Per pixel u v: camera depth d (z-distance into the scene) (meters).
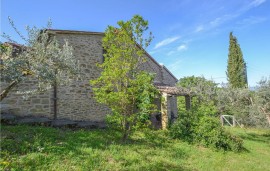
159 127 15.12
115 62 10.38
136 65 11.02
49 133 9.32
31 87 11.43
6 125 9.67
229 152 11.38
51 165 6.46
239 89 15.73
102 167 7.01
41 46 6.81
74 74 7.57
